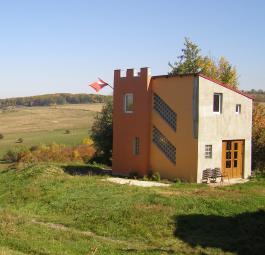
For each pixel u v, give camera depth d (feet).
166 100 101.35
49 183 87.56
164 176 101.81
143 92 104.88
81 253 47.32
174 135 99.60
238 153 103.45
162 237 58.44
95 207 70.18
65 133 270.05
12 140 247.50
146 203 70.33
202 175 95.81
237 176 103.24
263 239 57.57
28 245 47.93
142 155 105.19
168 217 63.87
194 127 95.35
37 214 71.67
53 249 47.34
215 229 60.85
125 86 109.50
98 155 146.41
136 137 107.04
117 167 111.24
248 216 65.36
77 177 94.07
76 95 459.73
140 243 56.39
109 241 55.72
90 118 341.00
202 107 95.55
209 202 70.18
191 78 96.02
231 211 66.85
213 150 97.81
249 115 105.19
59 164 126.62
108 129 137.39
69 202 74.54
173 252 51.44
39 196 80.59
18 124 324.60
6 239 49.96
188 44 167.53
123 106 110.11
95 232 60.70
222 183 95.55
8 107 435.12
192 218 63.67
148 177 102.01
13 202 79.87
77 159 172.65
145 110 104.47
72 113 366.43
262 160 120.57
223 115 99.60
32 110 391.86
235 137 102.27
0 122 336.90
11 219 60.39
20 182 92.17
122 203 70.85
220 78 170.40
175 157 99.66
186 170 97.04
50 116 355.15
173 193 77.46
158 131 103.40
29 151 188.75
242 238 57.82
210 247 54.08
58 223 64.95
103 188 82.33
